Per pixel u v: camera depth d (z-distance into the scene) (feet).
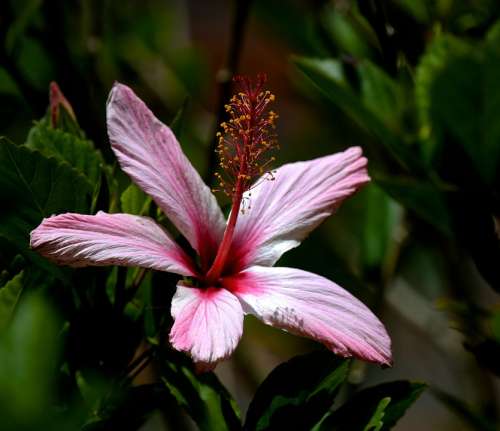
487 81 2.66
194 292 2.48
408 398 2.48
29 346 2.27
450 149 2.70
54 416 2.34
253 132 2.57
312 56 3.14
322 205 2.56
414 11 2.85
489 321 2.63
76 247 2.40
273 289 2.50
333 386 2.47
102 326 2.50
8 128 2.98
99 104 3.07
